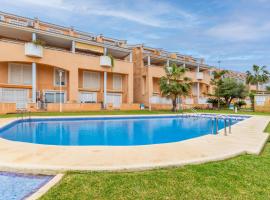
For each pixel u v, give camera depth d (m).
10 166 4.46
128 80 30.66
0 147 6.40
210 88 43.50
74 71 25.42
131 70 30.83
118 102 31.69
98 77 29.92
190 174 4.27
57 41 26.06
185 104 35.25
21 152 5.78
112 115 19.67
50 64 23.56
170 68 29.38
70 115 18.50
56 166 4.47
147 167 4.55
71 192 3.40
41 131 12.38
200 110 32.72
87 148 6.35
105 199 3.19
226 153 5.79
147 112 25.42
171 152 5.91
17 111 20.44
